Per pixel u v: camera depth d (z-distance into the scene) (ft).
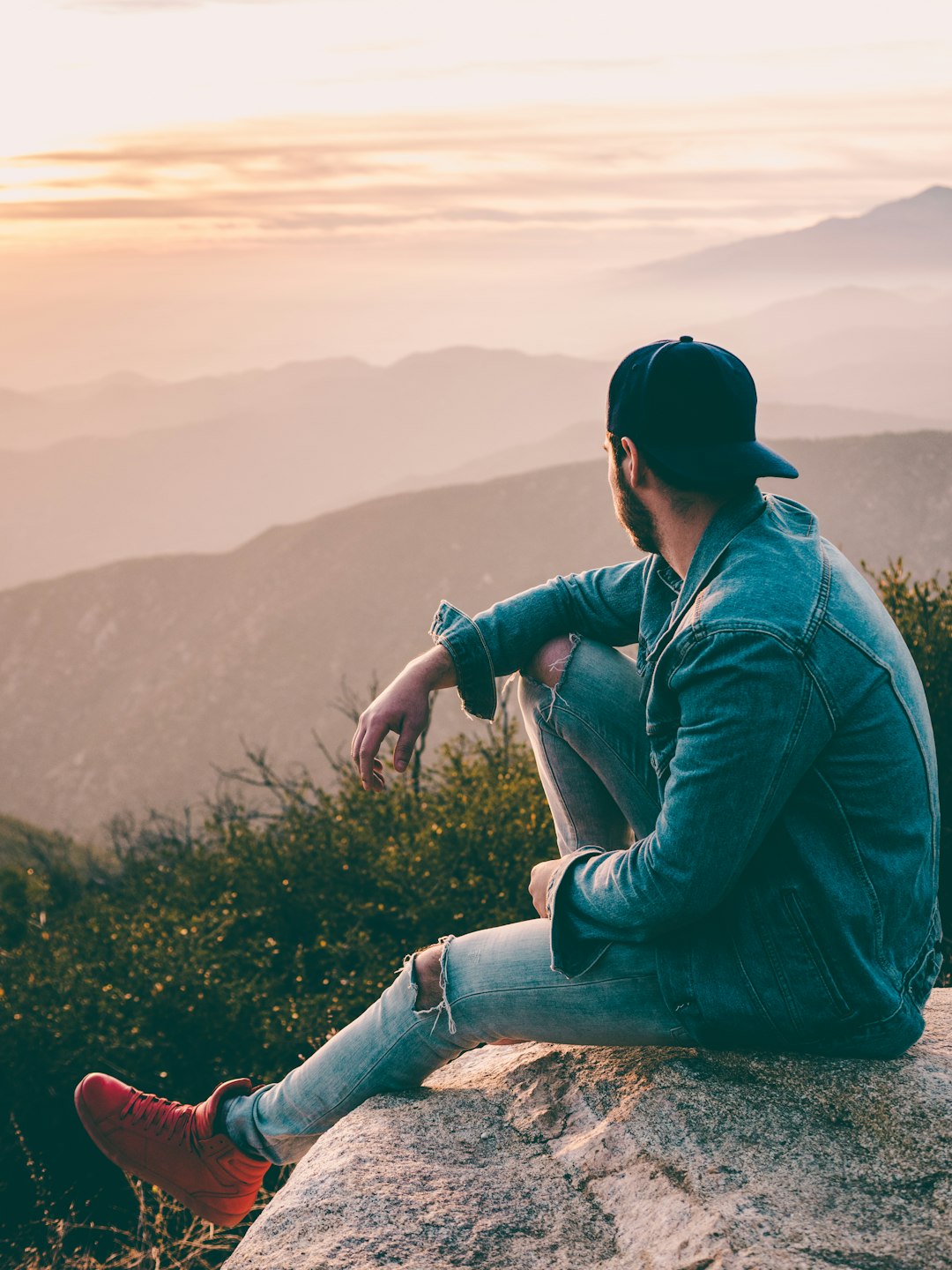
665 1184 5.94
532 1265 5.61
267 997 16.88
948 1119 6.07
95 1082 7.99
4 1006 17.30
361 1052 7.40
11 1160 15.66
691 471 5.98
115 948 19.44
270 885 19.31
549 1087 7.23
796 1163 5.90
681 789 5.84
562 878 6.66
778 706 5.58
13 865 34.45
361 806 20.49
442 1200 6.15
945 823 13.15
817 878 6.03
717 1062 6.82
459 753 21.03
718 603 5.79
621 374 6.32
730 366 6.10
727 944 6.33
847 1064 6.59
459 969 7.06
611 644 7.99
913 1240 5.27
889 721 5.91
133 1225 13.93
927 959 6.75
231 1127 7.87
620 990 6.64
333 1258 5.70
